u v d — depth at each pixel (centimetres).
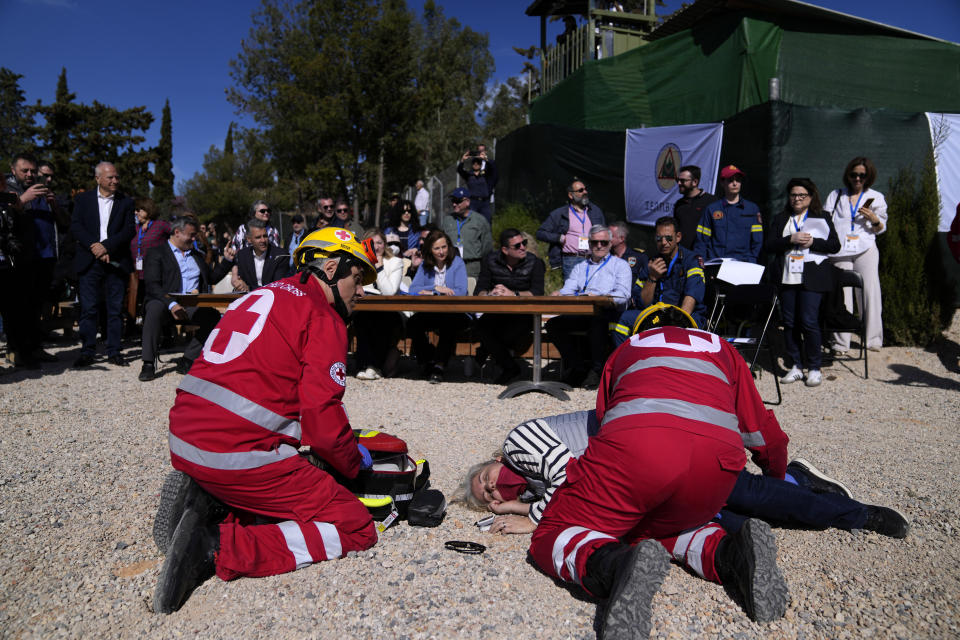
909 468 386
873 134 823
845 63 1005
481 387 625
